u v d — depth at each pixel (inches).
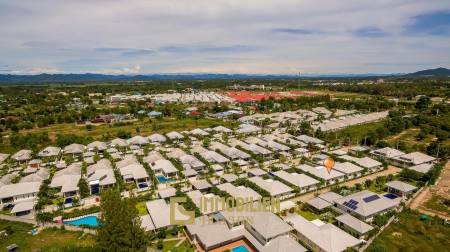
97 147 4399.6
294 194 2883.9
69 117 6707.7
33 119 6476.4
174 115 7460.6
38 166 3752.5
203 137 5147.6
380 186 3078.2
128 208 1910.7
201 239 2036.2
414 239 2130.9
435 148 3971.5
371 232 2144.4
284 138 4817.9
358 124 6003.9
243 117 6702.8
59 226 2368.4
